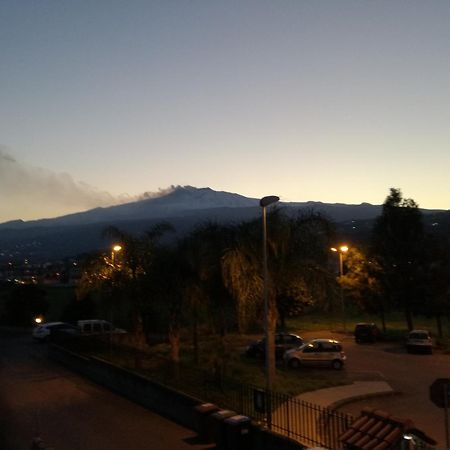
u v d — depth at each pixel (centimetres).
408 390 2575
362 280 4747
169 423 1950
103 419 2023
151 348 3569
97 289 3189
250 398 1920
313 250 2548
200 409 1755
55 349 3547
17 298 6134
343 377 2861
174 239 2928
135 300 2998
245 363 3281
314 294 2577
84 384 2705
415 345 3831
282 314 5062
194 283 2769
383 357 3681
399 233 4641
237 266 2459
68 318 5466
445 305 4491
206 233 2781
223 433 1633
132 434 1820
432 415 2103
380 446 1224
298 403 1639
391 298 4694
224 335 3045
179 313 2875
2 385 2684
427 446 1225
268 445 1505
